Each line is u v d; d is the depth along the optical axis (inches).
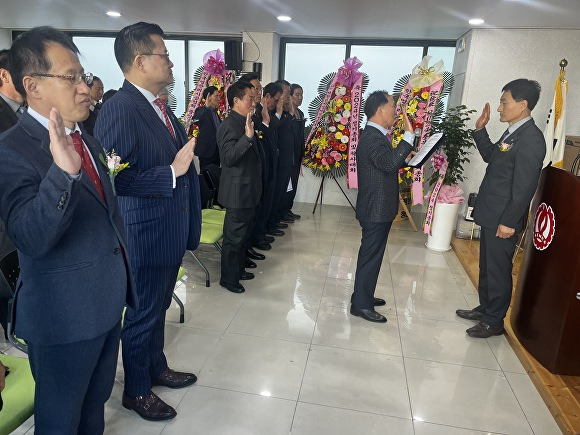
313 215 225.8
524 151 99.3
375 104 107.1
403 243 187.6
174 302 122.1
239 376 91.2
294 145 189.2
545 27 180.7
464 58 200.4
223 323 112.0
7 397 54.9
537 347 97.1
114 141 64.6
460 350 105.7
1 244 78.7
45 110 45.5
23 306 48.6
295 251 169.2
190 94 247.9
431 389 90.4
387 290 138.3
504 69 191.6
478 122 119.9
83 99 45.9
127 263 55.3
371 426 79.1
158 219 70.5
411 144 102.8
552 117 162.9
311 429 77.5
